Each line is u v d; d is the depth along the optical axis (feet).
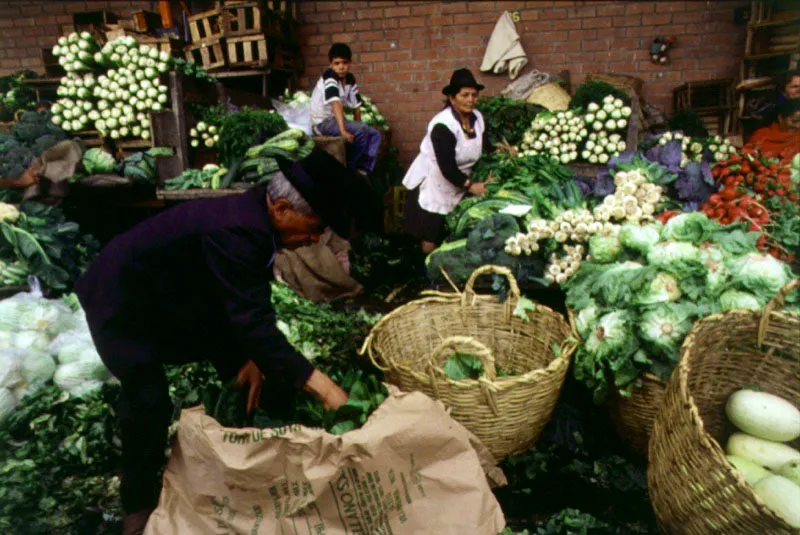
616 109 13.67
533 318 8.56
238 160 13.87
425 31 21.40
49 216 12.66
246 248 4.93
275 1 20.80
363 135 15.87
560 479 7.28
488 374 6.48
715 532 5.10
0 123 16.56
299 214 4.90
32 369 8.53
